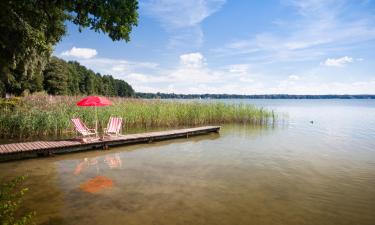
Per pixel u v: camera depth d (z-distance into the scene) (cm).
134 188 812
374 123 2923
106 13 639
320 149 1473
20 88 4519
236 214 642
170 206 681
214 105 2806
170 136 1730
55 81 6384
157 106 2445
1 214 442
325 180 921
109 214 627
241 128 2364
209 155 1295
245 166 1097
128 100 2861
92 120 1981
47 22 781
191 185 848
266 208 682
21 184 838
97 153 1313
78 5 632
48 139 1589
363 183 892
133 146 1508
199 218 616
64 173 964
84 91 9544
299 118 3516
